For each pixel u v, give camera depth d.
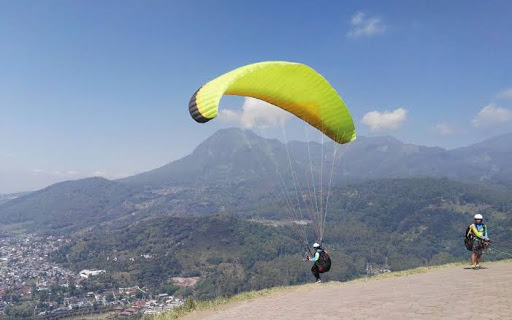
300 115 18.64
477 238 16.23
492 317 8.31
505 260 19.08
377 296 12.07
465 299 10.06
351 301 11.78
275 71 14.87
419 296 11.16
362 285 15.66
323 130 19.12
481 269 15.97
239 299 17.42
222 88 12.69
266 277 167.38
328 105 17.39
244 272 177.38
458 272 15.78
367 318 9.47
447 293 11.12
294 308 12.28
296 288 17.69
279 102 17.52
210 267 188.38
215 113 12.23
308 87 16.44
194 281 170.00
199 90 13.08
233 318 12.76
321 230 17.56
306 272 171.75
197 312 16.06
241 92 15.74
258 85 15.61
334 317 10.05
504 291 10.49
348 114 17.83
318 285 17.25
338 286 16.33
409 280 15.24
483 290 10.95
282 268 176.00
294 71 15.34
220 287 156.75
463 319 8.40
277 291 17.70
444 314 8.94
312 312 11.06
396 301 10.82
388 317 9.27
